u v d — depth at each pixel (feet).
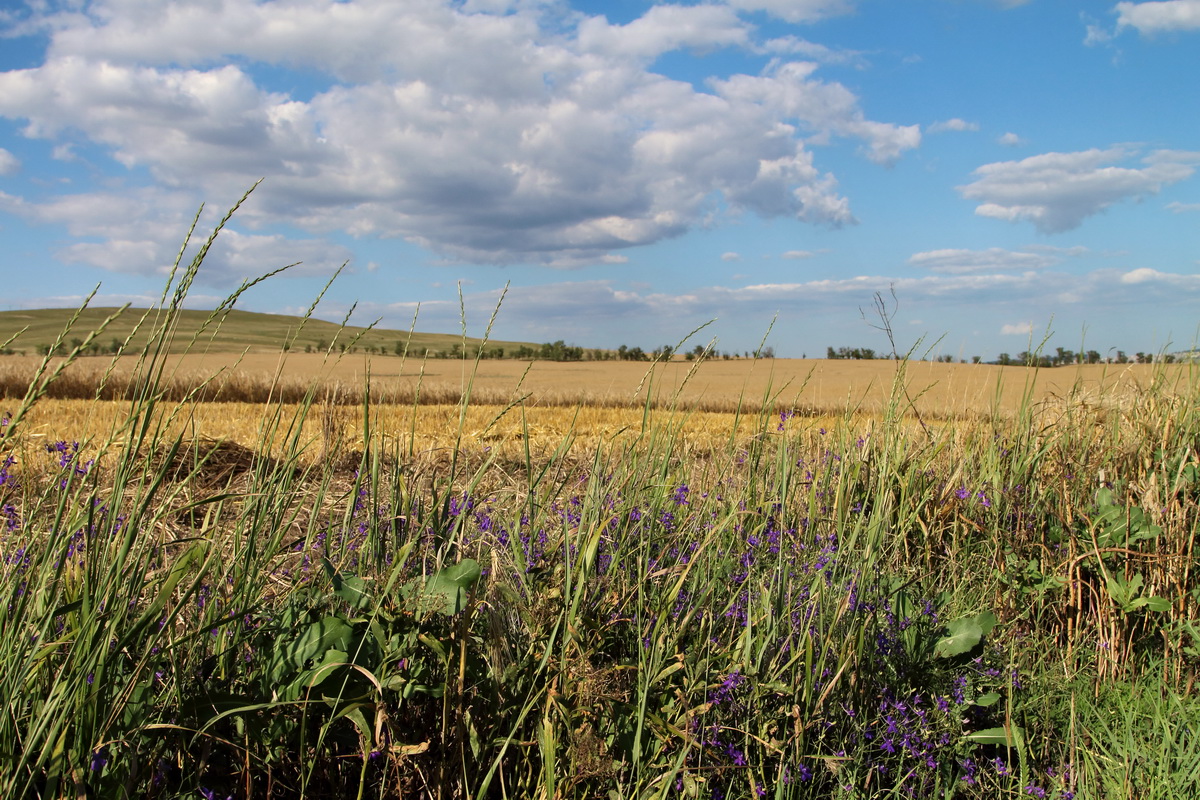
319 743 5.84
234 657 6.59
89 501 5.66
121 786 5.27
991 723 9.13
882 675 8.70
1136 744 8.89
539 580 7.79
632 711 6.97
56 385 69.62
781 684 7.56
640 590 7.72
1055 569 12.15
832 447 13.99
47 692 5.78
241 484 10.53
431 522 8.12
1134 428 15.19
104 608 5.79
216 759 6.06
